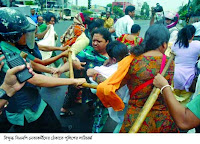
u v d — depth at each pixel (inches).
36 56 86.9
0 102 47.6
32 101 67.1
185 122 46.8
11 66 50.3
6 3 230.1
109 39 95.8
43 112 72.6
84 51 101.3
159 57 66.9
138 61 66.1
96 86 71.6
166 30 67.8
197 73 120.3
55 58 95.0
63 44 141.6
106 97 69.6
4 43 60.8
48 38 156.1
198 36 186.4
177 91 126.4
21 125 68.4
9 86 47.4
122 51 78.2
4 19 55.9
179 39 118.6
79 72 104.4
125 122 71.6
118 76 67.6
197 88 81.4
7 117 68.9
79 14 135.1
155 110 66.9
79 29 129.6
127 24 197.8
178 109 47.9
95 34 94.3
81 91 115.3
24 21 59.8
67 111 122.8
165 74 67.1
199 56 129.4
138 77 66.3
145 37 69.2
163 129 66.9
